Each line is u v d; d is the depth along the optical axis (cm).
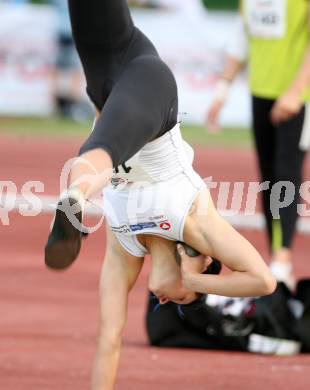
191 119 7294
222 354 2152
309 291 2177
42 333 2280
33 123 7312
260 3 2653
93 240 3472
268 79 2662
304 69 2506
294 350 2169
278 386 1911
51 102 7512
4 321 2386
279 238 2609
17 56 7400
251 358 2122
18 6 7375
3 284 2791
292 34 2631
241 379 1952
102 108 1548
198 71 7256
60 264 1266
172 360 2080
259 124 2698
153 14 7288
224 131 7162
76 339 2234
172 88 1481
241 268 1543
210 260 1585
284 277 2578
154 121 1407
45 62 7438
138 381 1912
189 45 7262
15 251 3262
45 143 6438
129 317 2453
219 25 7269
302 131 2603
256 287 1538
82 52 1549
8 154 5822
